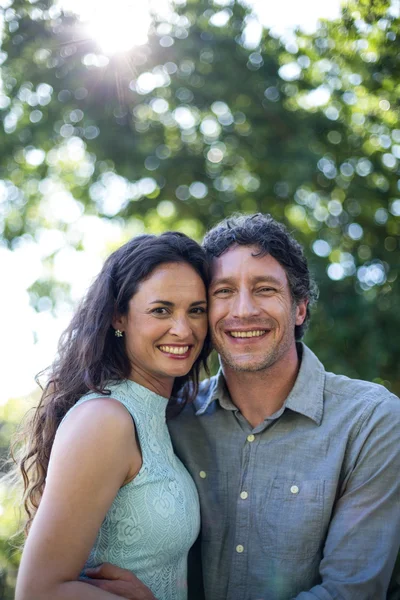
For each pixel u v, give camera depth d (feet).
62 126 18.76
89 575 7.34
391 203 17.33
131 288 8.14
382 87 13.84
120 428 7.44
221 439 8.93
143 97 18.22
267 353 8.58
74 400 8.18
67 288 20.98
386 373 16.31
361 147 17.20
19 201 20.83
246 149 18.67
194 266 8.41
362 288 16.84
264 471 8.59
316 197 18.17
